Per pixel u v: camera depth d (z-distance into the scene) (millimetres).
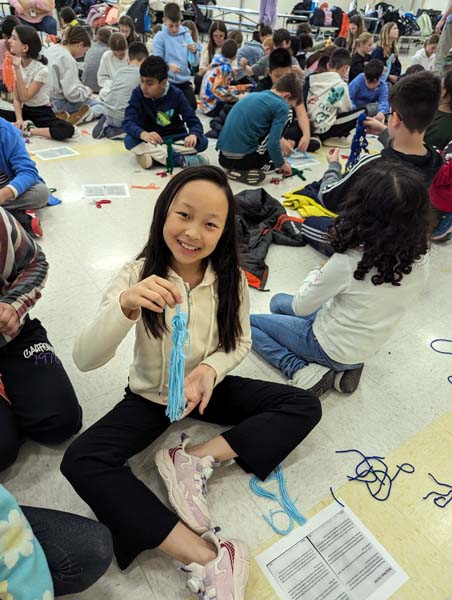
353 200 1282
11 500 701
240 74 5027
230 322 1227
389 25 5445
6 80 3613
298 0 10695
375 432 1484
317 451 1407
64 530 919
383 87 4531
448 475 1362
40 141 3715
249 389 1354
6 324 1194
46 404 1273
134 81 3633
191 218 1015
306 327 1619
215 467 1274
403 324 2016
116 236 2447
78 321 1842
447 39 4848
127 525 998
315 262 2400
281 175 3439
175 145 3447
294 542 1156
